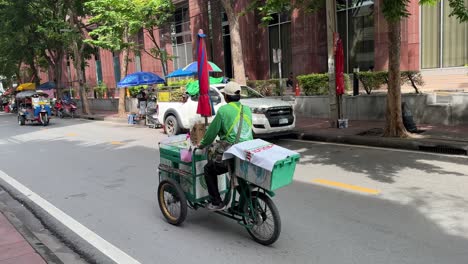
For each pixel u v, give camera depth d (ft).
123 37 84.02
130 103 93.66
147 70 112.27
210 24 90.74
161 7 75.97
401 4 28.27
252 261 14.71
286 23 78.28
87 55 109.91
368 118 48.42
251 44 82.07
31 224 20.03
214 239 16.89
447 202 19.93
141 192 24.61
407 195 21.30
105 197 23.90
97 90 120.26
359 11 67.87
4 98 139.03
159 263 14.98
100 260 15.56
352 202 20.67
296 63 72.33
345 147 35.70
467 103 39.50
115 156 37.32
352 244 15.75
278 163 14.08
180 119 46.78
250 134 16.44
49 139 52.44
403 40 60.59
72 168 32.89
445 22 57.67
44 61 126.82
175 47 109.40
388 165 28.02
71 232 18.60
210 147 16.65
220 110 15.98
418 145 32.81
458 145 30.76
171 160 18.57
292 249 15.56
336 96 44.01
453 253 14.65
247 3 78.02
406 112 37.47
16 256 15.16
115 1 68.54
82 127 66.69
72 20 90.89
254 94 44.11
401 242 15.74
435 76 58.34
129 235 17.87
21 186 27.71
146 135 51.55
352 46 69.92
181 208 17.98
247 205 16.19
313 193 22.52
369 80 49.55
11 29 94.63
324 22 71.61
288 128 39.81
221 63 89.25
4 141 52.70
